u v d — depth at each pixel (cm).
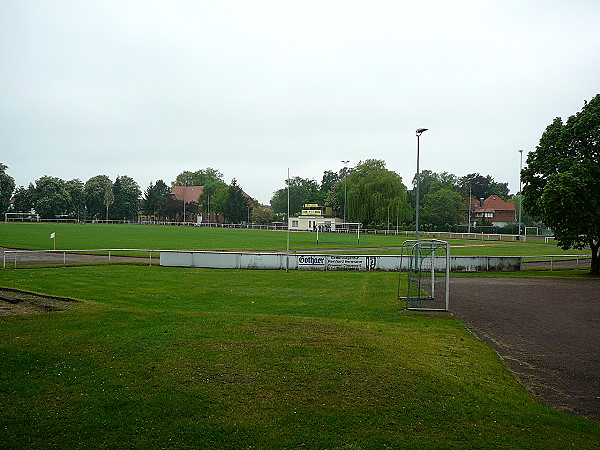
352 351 1145
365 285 2636
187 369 980
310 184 16488
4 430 727
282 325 1377
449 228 10694
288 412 822
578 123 3288
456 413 867
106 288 2230
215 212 14462
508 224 12550
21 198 13838
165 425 763
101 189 14125
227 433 747
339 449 716
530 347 1434
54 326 1272
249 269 3306
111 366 983
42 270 2792
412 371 1052
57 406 808
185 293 2192
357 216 9956
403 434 776
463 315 1881
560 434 826
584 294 2423
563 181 3130
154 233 7306
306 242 6209
